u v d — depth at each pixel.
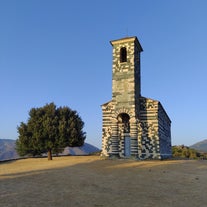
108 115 46.28
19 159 53.31
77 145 54.09
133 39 46.16
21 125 53.09
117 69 46.16
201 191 20.98
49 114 53.09
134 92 43.94
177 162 38.56
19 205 15.83
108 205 16.45
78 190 20.23
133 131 42.69
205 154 86.62
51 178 24.73
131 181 24.55
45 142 50.09
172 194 19.91
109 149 44.91
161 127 47.09
